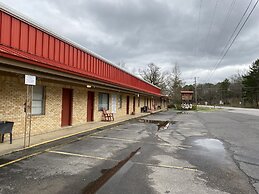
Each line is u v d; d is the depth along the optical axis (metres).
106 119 18.59
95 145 8.85
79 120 14.57
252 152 8.78
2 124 7.79
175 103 68.75
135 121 19.67
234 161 7.38
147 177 5.49
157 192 4.64
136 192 4.59
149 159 7.14
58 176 5.30
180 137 11.80
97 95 17.39
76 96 14.13
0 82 8.41
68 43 12.11
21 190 4.46
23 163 6.16
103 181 5.11
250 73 82.00
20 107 9.42
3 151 7.13
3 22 7.74
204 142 10.62
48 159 6.64
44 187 4.65
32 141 8.78
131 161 6.82
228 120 23.66
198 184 5.19
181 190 4.80
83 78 11.94
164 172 5.92
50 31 10.43
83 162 6.50
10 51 7.16
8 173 5.36
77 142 9.28
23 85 9.57
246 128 16.61
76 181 5.04
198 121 21.92
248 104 84.44
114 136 11.19
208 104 110.81
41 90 11.02
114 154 7.57
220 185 5.19
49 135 10.31
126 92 23.80
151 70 70.50
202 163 6.96
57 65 9.69
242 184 5.30
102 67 17.19
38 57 9.25
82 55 13.81
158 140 10.59
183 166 6.55
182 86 76.19
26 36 8.93
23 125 9.60
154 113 33.50
